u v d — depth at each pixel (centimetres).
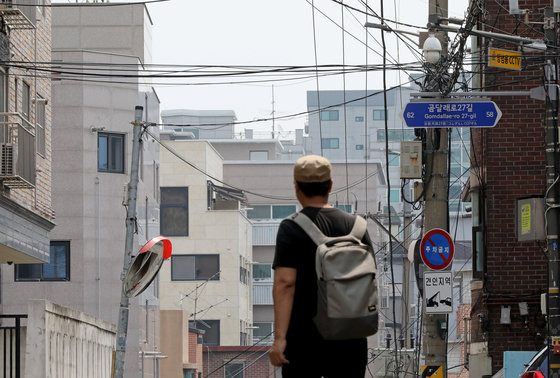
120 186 5416
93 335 3100
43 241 3177
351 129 16250
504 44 2886
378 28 2412
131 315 5412
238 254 9831
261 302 11338
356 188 11856
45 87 3319
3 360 2688
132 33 6438
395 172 15400
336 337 631
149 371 5816
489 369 2942
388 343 4944
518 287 2956
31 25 2848
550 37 2117
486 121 2244
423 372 2452
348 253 636
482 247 3022
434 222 2458
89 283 5284
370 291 633
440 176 2453
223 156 14525
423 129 2472
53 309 2517
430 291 2417
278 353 645
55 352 2531
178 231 9875
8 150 2642
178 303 9731
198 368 7856
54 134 5353
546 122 2141
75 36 6431
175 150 9900
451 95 2259
